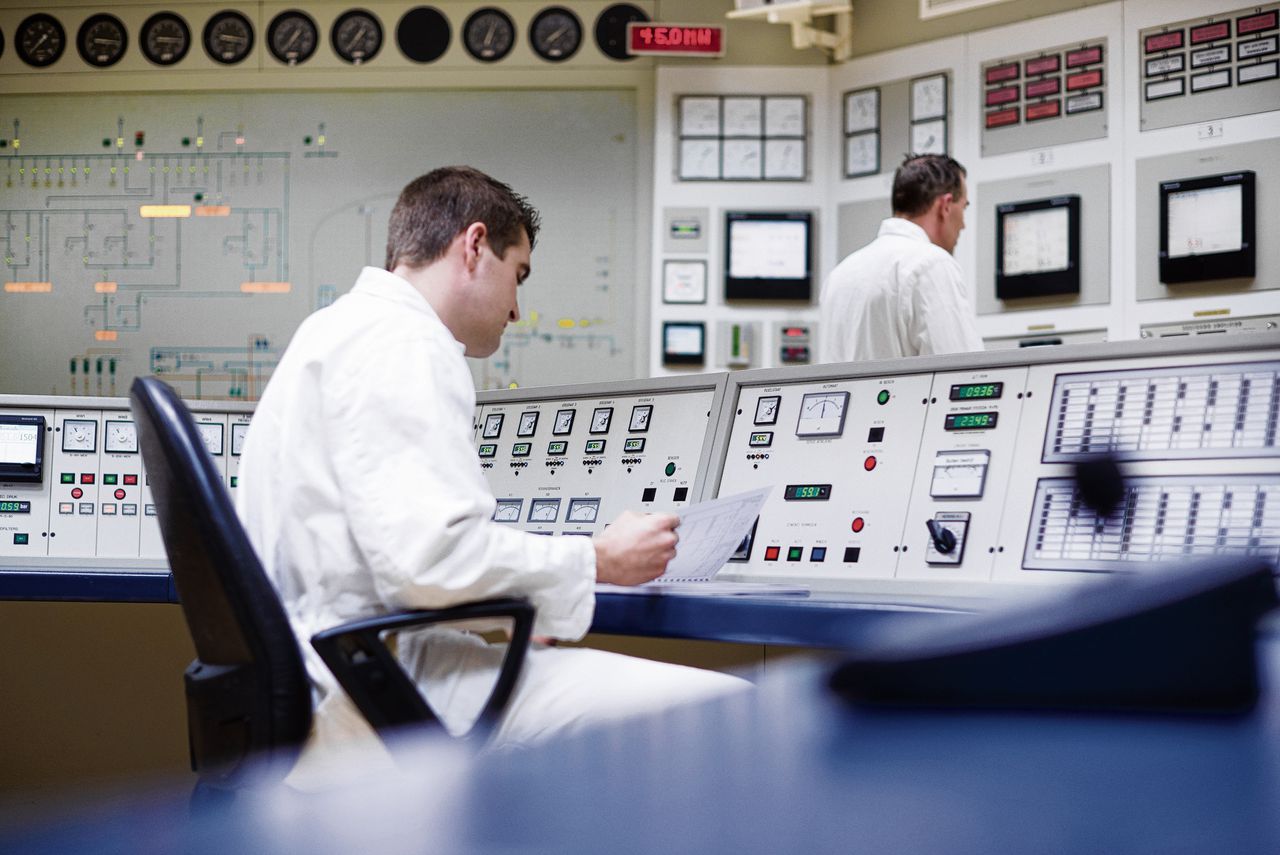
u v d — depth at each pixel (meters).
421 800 0.18
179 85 4.94
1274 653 0.21
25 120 4.99
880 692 0.18
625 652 2.20
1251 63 3.89
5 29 4.99
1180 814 0.17
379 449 1.21
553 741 0.22
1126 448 1.44
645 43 4.76
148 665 2.55
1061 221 4.22
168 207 4.95
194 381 4.92
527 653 1.31
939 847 0.16
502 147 4.88
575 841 0.16
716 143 4.78
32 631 2.57
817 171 4.77
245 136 4.93
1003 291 4.34
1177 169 4.02
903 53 4.57
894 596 1.52
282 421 1.28
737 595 1.42
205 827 0.17
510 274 1.50
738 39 4.80
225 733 1.19
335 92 4.91
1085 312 4.19
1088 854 0.16
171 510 1.18
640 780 0.19
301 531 1.24
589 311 4.85
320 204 4.91
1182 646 0.19
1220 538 1.34
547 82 4.86
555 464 2.12
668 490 1.93
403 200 1.49
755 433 1.84
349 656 1.19
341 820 0.17
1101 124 4.16
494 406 2.28
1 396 2.63
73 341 4.95
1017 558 1.48
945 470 1.59
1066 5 4.24
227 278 4.93
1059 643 0.18
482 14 4.88
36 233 4.98
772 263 4.75
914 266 2.97
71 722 2.56
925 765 0.18
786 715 0.20
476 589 1.21
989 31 4.40
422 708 1.20
